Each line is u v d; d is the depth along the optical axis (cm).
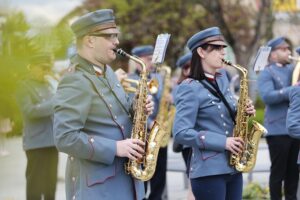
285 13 2783
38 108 412
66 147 379
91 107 395
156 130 425
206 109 520
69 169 408
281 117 872
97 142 387
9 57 140
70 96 381
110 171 401
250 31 2770
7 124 148
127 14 2558
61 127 379
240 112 527
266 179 1216
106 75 411
